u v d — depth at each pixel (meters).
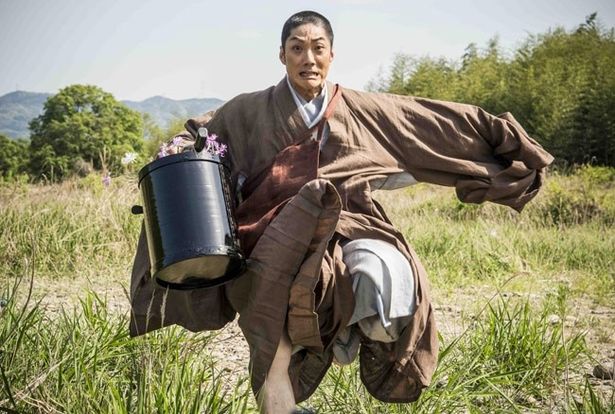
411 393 4.06
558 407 4.83
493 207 15.20
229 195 3.88
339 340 4.01
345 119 4.17
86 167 12.81
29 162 55.12
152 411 3.94
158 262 3.71
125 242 9.73
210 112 4.44
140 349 4.85
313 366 4.17
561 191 16.06
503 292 8.81
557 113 36.34
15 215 10.08
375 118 4.25
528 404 4.98
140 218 10.44
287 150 4.04
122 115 57.53
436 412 4.57
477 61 48.22
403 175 4.31
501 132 4.30
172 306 4.18
